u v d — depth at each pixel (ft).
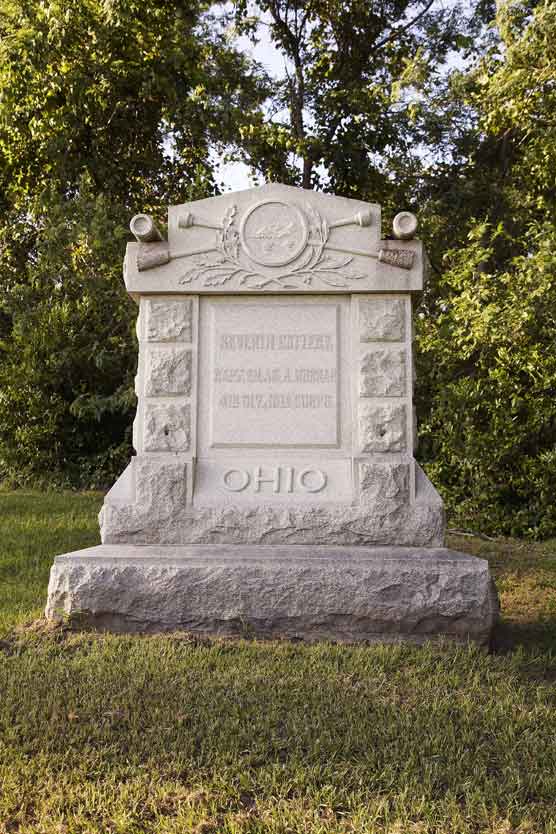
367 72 55.42
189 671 14.53
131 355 43.83
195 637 16.51
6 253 48.91
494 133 43.70
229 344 19.35
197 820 9.78
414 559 17.10
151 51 46.42
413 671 14.85
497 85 38.81
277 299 19.42
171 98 46.52
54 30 42.55
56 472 43.27
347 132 50.75
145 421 19.13
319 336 19.30
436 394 36.91
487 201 50.52
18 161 48.19
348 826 9.75
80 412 42.16
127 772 10.91
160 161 51.85
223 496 18.70
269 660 15.25
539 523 32.94
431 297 46.57
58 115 44.42
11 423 43.39
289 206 19.39
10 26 44.32
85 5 43.19
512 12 38.58
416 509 18.38
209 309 19.49
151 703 13.08
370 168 51.75
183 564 17.16
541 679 14.88
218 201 19.44
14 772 10.82
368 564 17.02
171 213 19.45
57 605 17.21
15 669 14.61
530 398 33.40
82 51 44.52
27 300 44.83
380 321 19.17
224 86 49.60
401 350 19.11
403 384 19.02
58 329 43.19
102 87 45.21
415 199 53.78
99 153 48.03
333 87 54.19
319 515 18.37
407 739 11.87
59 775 10.76
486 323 33.14
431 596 16.66
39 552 25.26
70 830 9.56
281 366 19.26
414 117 48.47
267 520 18.39
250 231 19.35
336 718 12.61
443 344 36.22
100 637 16.55
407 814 9.98
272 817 9.84
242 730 12.03
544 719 12.82
